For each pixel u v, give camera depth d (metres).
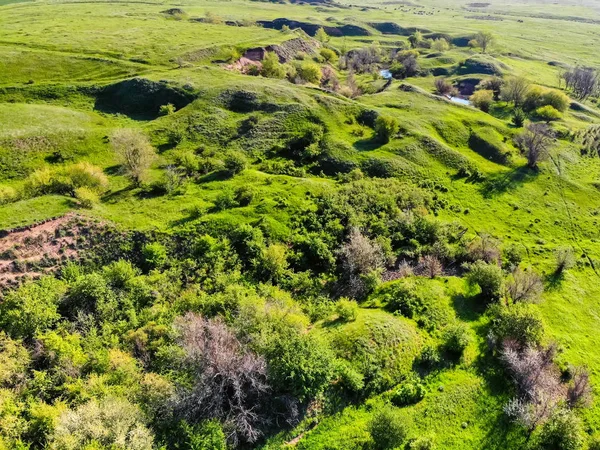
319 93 96.06
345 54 172.00
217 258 48.59
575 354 42.94
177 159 69.62
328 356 34.09
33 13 163.38
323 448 30.84
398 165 74.31
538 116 111.00
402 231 58.38
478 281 47.12
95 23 149.62
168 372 34.78
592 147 94.31
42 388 32.47
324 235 54.56
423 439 30.94
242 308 38.91
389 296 45.81
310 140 77.94
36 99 88.06
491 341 40.31
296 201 60.03
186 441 29.67
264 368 33.50
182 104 89.69
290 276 48.75
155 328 38.53
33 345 36.34
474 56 164.12
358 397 34.62
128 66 105.56
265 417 32.28
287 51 144.88
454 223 61.97
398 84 124.25
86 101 90.06
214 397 31.98
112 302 41.56
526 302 46.56
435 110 98.75
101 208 54.59
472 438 32.88
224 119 83.69
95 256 47.69
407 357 37.81
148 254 47.56
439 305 44.53
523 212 70.19
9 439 28.38
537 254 60.12
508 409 34.12
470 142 88.56
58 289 41.34
